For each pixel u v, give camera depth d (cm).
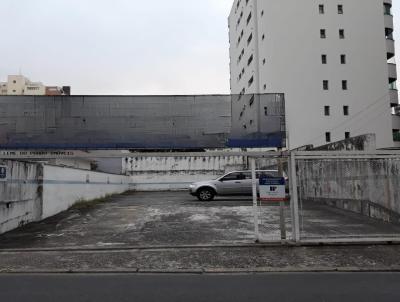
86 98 1024
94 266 718
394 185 1117
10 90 8450
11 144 1016
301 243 860
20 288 585
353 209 1392
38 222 1257
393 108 4062
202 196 1958
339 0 3797
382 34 3847
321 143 3625
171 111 1025
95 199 2088
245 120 1021
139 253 809
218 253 802
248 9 4519
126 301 515
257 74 4216
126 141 1018
